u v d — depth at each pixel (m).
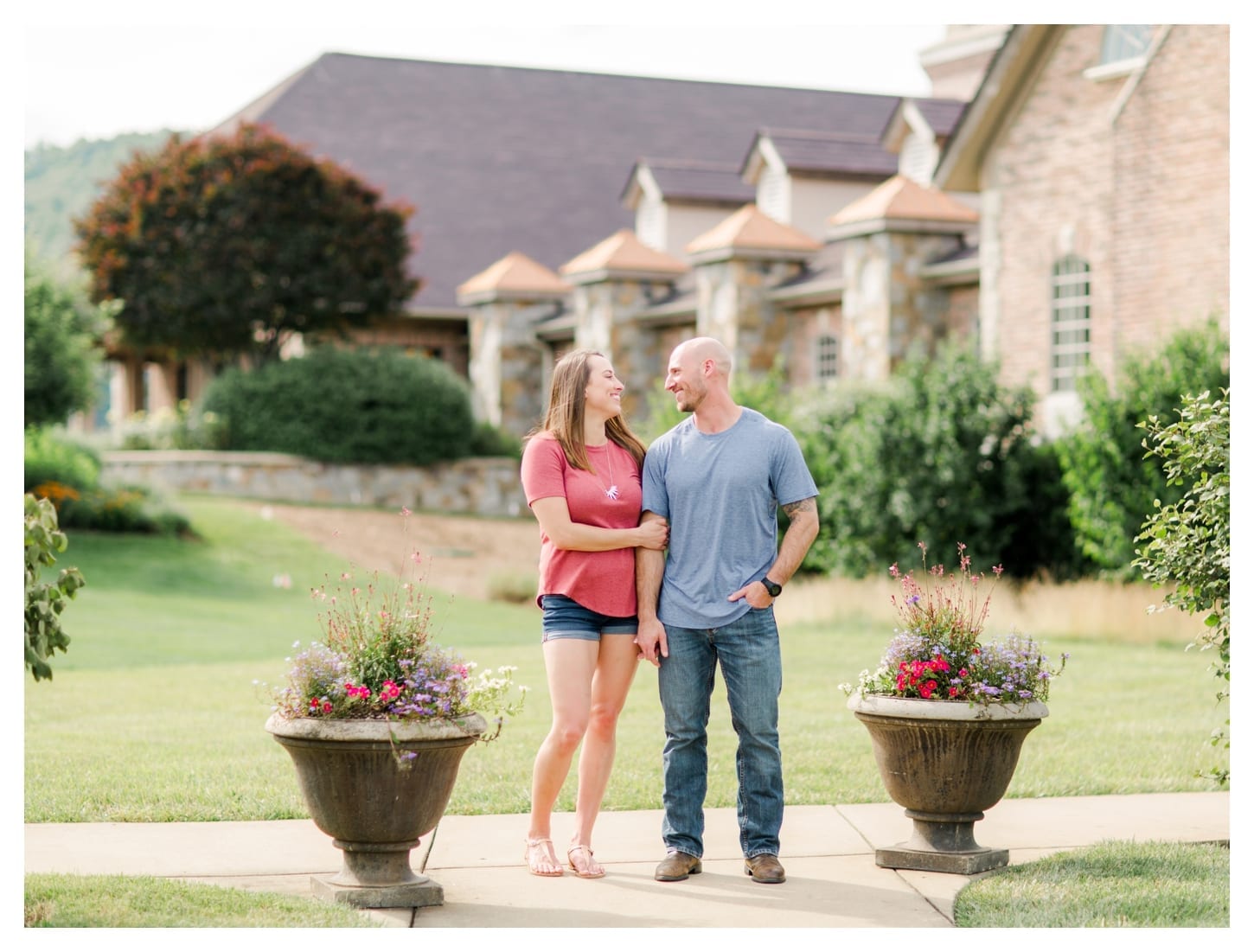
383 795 5.17
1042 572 16.31
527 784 7.52
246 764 7.94
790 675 11.51
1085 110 17.80
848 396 17.81
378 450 26.17
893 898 5.39
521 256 30.55
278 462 25.39
